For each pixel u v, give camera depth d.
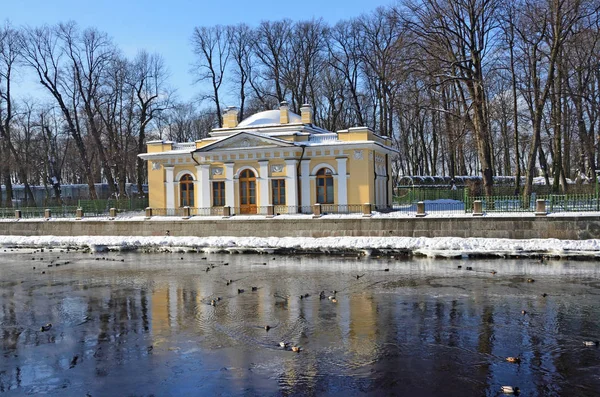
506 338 14.66
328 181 40.00
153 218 39.59
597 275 23.16
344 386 11.70
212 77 61.97
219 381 12.17
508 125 64.31
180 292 22.03
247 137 40.38
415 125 66.06
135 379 12.45
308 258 30.66
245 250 33.72
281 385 11.85
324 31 60.06
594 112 45.22
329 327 16.16
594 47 41.28
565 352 13.45
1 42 55.25
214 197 42.38
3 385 12.34
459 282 22.41
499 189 44.72
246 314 17.97
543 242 28.88
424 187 55.62
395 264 27.59
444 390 11.35
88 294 22.19
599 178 41.53
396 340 14.73
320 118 67.56
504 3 37.75
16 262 32.81
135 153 63.50
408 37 37.97
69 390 11.97
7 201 57.91
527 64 48.56
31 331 16.73
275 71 61.03
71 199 64.19
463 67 36.66
